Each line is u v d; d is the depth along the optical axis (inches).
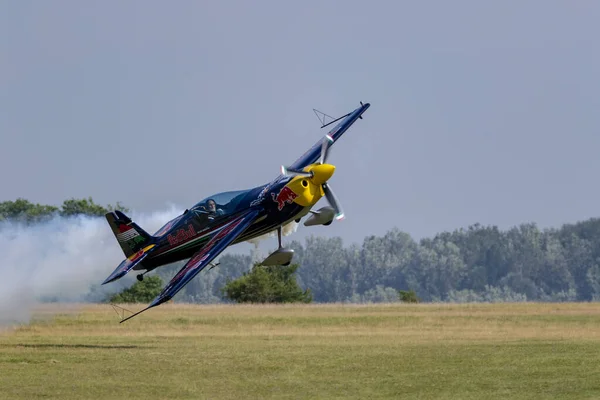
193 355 3292.3
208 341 3804.1
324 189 3993.6
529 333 4138.8
